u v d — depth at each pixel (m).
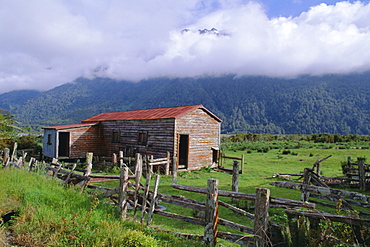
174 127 21.61
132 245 6.04
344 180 16.19
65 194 9.40
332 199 8.79
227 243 7.89
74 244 5.91
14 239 6.06
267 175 20.47
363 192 14.61
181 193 13.98
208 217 6.86
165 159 20.41
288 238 5.63
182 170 22.06
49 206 7.97
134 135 25.50
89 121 31.56
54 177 11.90
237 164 12.70
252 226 9.41
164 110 26.03
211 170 23.69
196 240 7.12
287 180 18.05
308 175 10.37
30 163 13.78
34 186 9.82
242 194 6.51
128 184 9.16
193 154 23.25
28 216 7.03
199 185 16.53
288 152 35.47
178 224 9.27
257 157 32.28
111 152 28.17
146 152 24.00
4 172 12.04
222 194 6.83
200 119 24.05
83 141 28.47
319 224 5.98
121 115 30.17
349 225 5.78
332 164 26.28
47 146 28.45
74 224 6.49
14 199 8.19
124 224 7.67
